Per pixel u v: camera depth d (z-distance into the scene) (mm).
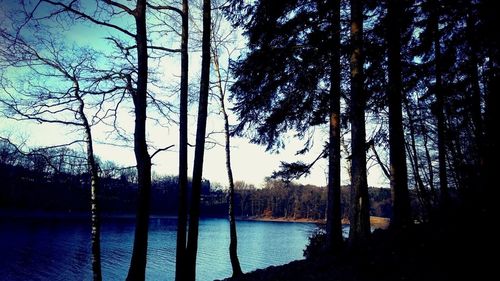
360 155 8883
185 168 9445
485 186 7688
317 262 9203
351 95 8961
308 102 10844
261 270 11688
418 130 17328
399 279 6289
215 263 34031
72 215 64312
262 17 10461
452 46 9156
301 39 10383
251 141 12273
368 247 8516
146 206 8336
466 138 10633
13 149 10602
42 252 34938
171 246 45062
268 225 95500
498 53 7754
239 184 138250
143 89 8742
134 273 7965
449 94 10805
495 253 5977
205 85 9812
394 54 8516
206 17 10094
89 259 32781
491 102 7973
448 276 5855
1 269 27219
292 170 12008
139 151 8516
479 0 6895
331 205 10703
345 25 9602
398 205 9742
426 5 7418
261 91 10992
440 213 9984
